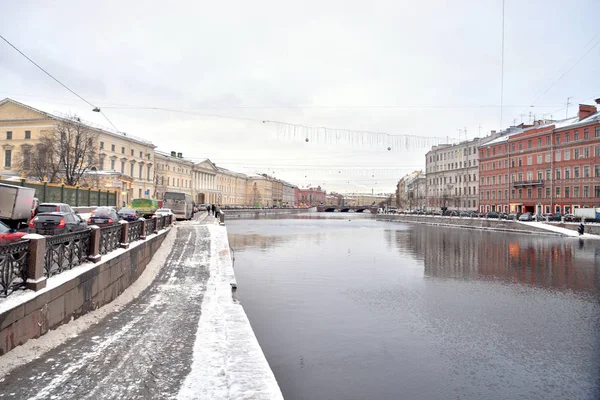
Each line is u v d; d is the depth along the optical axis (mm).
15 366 5867
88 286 8898
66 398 5312
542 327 11383
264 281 17391
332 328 11164
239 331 8578
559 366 8773
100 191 41188
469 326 11445
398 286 16641
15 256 6539
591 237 38594
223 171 124688
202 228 31094
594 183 53750
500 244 33562
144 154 77938
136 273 13508
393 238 38969
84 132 49375
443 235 43219
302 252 27188
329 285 16703
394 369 8578
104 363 6566
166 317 9633
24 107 57406
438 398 7344
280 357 9141
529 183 64438
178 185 95062
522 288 16406
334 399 7297
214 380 6109
